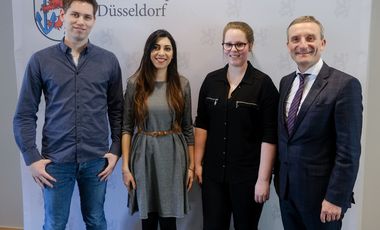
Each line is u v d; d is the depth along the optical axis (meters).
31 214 2.31
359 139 1.41
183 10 2.05
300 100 1.51
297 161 1.50
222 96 1.78
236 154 1.77
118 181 2.24
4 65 2.42
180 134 1.87
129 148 1.87
